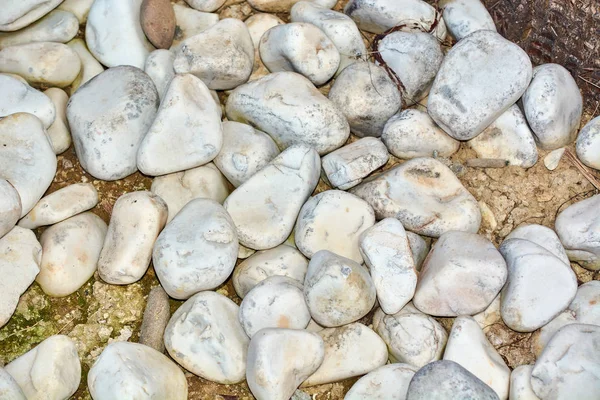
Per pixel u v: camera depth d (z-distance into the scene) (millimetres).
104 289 604
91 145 613
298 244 604
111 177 622
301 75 644
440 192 623
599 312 595
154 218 595
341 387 586
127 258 588
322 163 632
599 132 641
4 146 600
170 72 648
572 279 585
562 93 639
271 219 605
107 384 544
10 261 580
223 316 579
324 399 583
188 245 578
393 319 587
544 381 560
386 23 678
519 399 568
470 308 588
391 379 565
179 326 575
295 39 637
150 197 601
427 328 583
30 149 604
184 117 611
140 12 658
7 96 622
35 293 597
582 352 560
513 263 596
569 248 624
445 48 690
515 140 645
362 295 567
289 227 607
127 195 607
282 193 610
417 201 617
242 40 654
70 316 598
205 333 568
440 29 686
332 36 658
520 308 587
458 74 629
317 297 566
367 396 563
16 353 585
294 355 553
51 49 646
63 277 593
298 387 581
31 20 657
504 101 626
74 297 602
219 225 581
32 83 646
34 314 594
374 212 619
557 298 586
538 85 637
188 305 581
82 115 622
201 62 634
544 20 678
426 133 636
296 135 625
